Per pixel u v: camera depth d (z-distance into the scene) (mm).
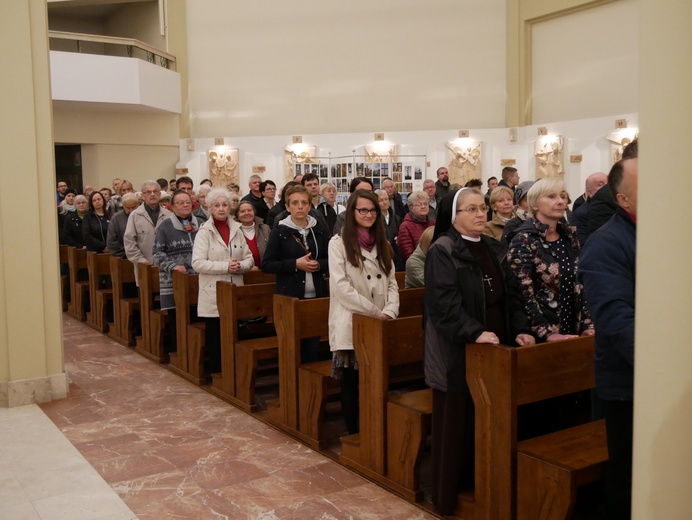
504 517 2926
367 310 3877
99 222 9055
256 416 4867
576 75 13656
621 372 2479
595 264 2475
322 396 4145
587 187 4723
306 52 15688
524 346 2939
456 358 3086
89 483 3736
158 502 3496
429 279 3086
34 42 5098
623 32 12820
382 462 3662
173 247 6230
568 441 3002
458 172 14469
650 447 1319
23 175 5090
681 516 1278
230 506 3445
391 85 15305
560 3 13578
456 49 14914
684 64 1215
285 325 4453
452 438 3146
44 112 5176
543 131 13758
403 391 5223
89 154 15578
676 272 1257
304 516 3326
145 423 4758
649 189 1289
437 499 3271
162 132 16062
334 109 15625
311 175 6742
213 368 5641
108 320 8195
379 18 15273
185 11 16156
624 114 12648
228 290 5125
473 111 14891
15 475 3854
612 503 2570
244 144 15586
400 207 8797
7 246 5070
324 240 4914
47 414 4961
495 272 3199
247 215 5895
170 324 6488
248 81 15984
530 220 3498
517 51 14367
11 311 5117
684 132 1225
